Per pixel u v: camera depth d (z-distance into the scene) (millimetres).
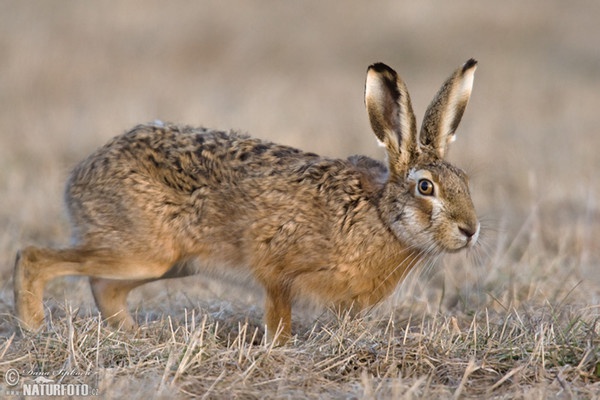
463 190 20375
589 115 48062
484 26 68750
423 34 66938
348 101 49844
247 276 21172
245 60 60344
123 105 45469
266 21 66000
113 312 22000
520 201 32344
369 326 19938
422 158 20812
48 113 44656
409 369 18000
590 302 22781
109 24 60469
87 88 50125
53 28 58438
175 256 21359
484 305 23078
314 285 20766
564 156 38125
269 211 20609
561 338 19047
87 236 21266
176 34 60938
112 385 16812
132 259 21094
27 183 33281
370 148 37594
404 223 20438
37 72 50469
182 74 55906
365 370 17859
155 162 21078
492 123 44125
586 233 28875
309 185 20688
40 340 19250
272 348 18750
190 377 17391
